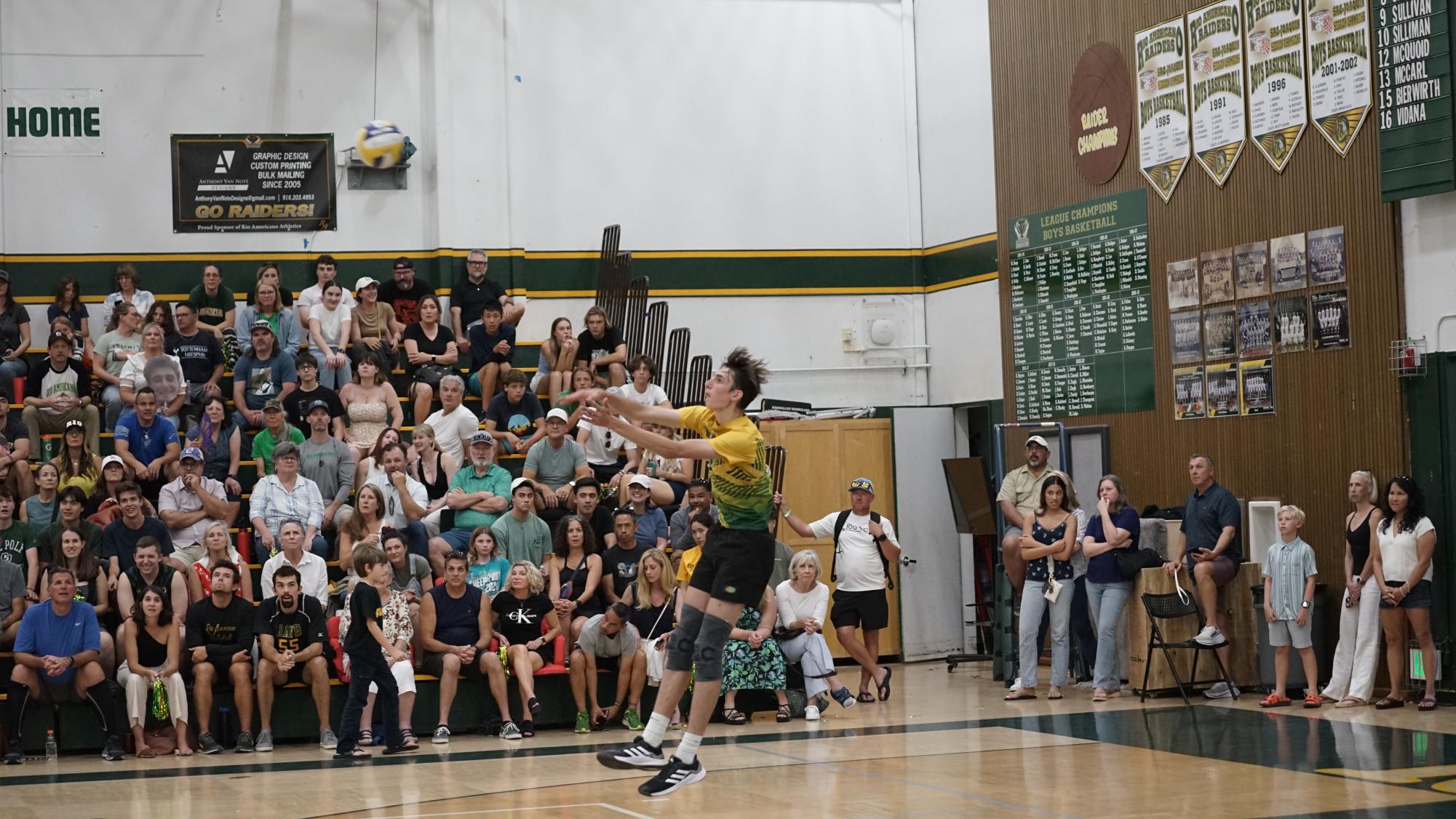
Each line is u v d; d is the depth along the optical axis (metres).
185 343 12.97
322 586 10.30
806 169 15.38
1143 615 10.96
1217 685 10.77
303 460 11.55
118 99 14.08
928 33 15.40
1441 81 9.82
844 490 14.15
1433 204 10.02
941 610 14.41
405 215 14.60
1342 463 10.66
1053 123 13.48
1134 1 12.49
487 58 14.58
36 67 13.95
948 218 15.10
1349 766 7.66
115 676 9.75
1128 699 10.88
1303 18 10.89
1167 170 12.18
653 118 15.07
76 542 9.94
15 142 13.87
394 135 11.86
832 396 15.27
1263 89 11.25
